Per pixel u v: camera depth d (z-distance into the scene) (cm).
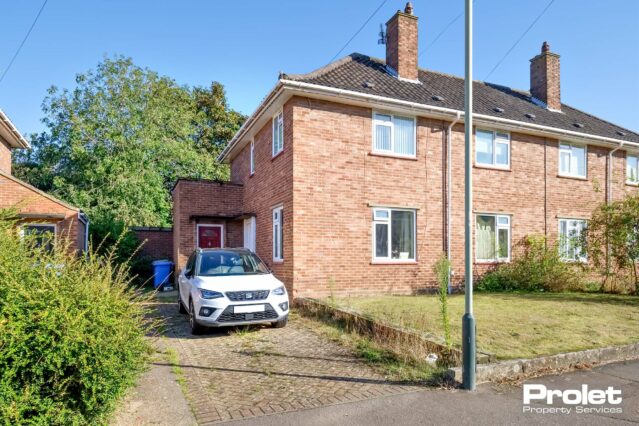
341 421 421
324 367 591
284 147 1215
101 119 2666
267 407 455
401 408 451
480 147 1411
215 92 3594
